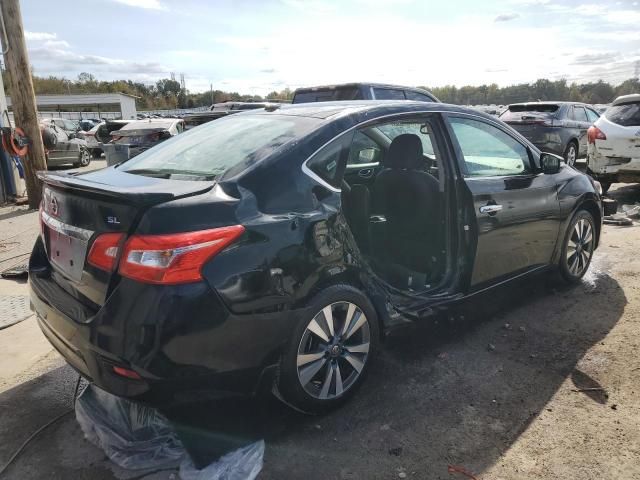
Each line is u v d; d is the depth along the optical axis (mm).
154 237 2002
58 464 2314
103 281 2096
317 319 2475
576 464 2268
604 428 2504
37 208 8688
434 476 2229
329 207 2539
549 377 2982
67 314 2238
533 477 2201
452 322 3723
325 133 2670
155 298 1986
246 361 2229
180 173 2590
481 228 3250
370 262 3299
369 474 2248
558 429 2508
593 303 4008
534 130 11305
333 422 2602
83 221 2236
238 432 2490
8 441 2484
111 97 52656
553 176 3982
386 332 2842
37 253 2742
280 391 2461
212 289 2074
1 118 9312
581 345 3348
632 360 3125
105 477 2227
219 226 2129
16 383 2988
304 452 2383
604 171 7754
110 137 14133
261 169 2408
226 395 2240
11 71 8148
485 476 2219
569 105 11742
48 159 13648
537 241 3809
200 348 2074
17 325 3762
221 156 2656
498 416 2629
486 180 3352
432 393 2842
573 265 4297
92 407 2584
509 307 3982
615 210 6051
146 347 1985
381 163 4113
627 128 7473
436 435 2492
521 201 3561
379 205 3512
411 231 3396
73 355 2268
